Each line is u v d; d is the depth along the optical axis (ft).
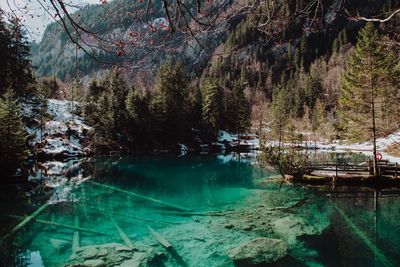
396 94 78.18
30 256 37.68
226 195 69.62
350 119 85.05
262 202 62.34
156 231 46.19
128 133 168.04
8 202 62.95
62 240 42.63
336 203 60.80
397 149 132.36
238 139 206.28
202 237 43.45
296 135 130.93
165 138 179.52
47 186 79.66
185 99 196.95
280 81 347.36
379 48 75.87
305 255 37.68
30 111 150.92
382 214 53.83
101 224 49.47
